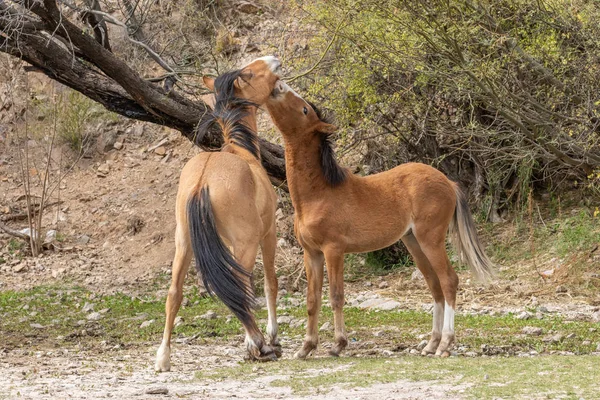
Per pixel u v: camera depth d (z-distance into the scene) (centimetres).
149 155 3241
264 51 2642
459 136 2409
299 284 2384
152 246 2753
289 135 1411
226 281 1243
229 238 1297
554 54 1981
